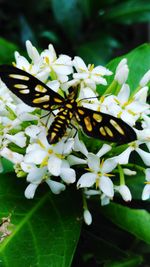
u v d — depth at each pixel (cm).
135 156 18
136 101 16
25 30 34
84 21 31
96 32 31
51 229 16
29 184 16
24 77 14
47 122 15
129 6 30
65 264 15
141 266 23
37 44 34
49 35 32
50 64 16
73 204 16
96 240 18
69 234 16
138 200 19
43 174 15
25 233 15
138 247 22
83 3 31
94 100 15
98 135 14
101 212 17
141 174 18
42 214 16
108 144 16
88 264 19
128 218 16
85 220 16
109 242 19
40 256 15
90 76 16
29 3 39
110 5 30
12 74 14
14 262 15
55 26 36
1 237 15
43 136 15
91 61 30
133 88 19
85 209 16
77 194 17
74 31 31
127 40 41
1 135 16
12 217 16
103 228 20
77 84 16
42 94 14
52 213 16
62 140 15
